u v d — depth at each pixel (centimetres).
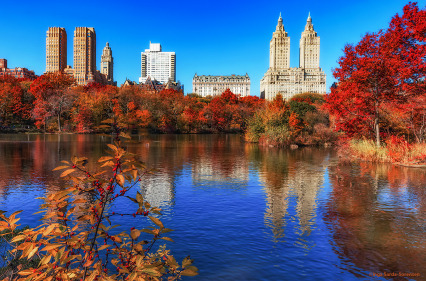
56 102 8619
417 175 2150
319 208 1316
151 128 10781
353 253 862
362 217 1191
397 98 2928
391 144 2894
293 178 2047
